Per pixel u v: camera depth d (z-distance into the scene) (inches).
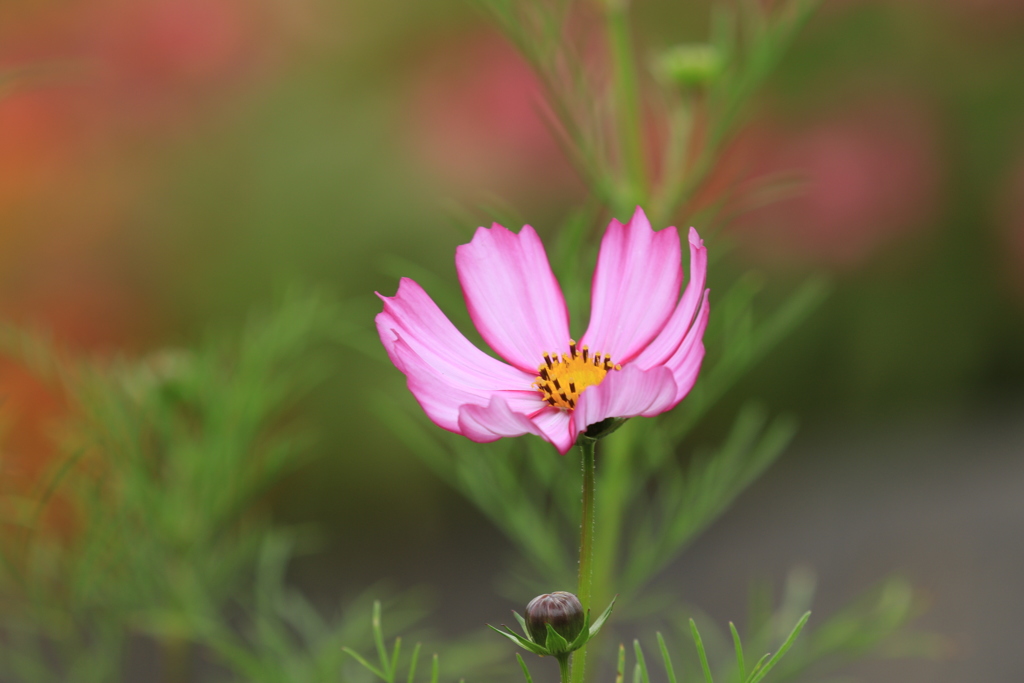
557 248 35.9
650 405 30.3
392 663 31.7
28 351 36.9
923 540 51.2
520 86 70.9
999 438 61.2
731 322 37.0
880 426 69.0
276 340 37.4
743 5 37.5
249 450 37.8
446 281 66.8
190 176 71.2
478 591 55.9
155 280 69.1
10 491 36.1
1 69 68.4
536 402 31.6
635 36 68.2
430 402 30.9
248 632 38.5
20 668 38.6
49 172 70.4
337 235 68.4
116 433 36.6
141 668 45.2
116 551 36.9
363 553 61.3
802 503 59.1
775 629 38.2
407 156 70.8
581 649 30.8
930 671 43.3
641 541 37.4
